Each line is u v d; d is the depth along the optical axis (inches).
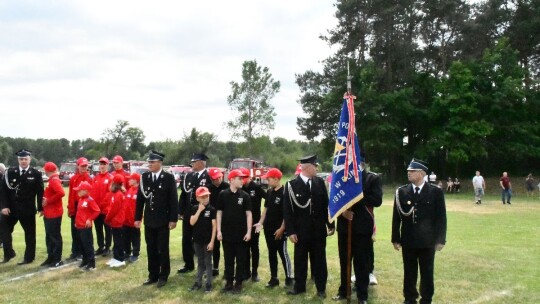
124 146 3129.9
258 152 2395.4
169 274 336.2
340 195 266.8
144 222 319.9
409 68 1615.4
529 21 1625.2
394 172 1710.1
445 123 1582.2
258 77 2278.5
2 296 286.5
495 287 309.3
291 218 284.8
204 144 2866.6
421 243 250.1
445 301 277.9
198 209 306.0
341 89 1555.1
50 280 325.1
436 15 1612.9
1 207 377.4
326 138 1722.4
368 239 271.1
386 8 1556.3
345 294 281.0
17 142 4040.4
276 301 277.6
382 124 1515.7
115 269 357.4
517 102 1562.5
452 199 1189.7
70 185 398.6
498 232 568.4
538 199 1194.0
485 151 1486.2
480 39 1678.2
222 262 382.6
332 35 1630.2
